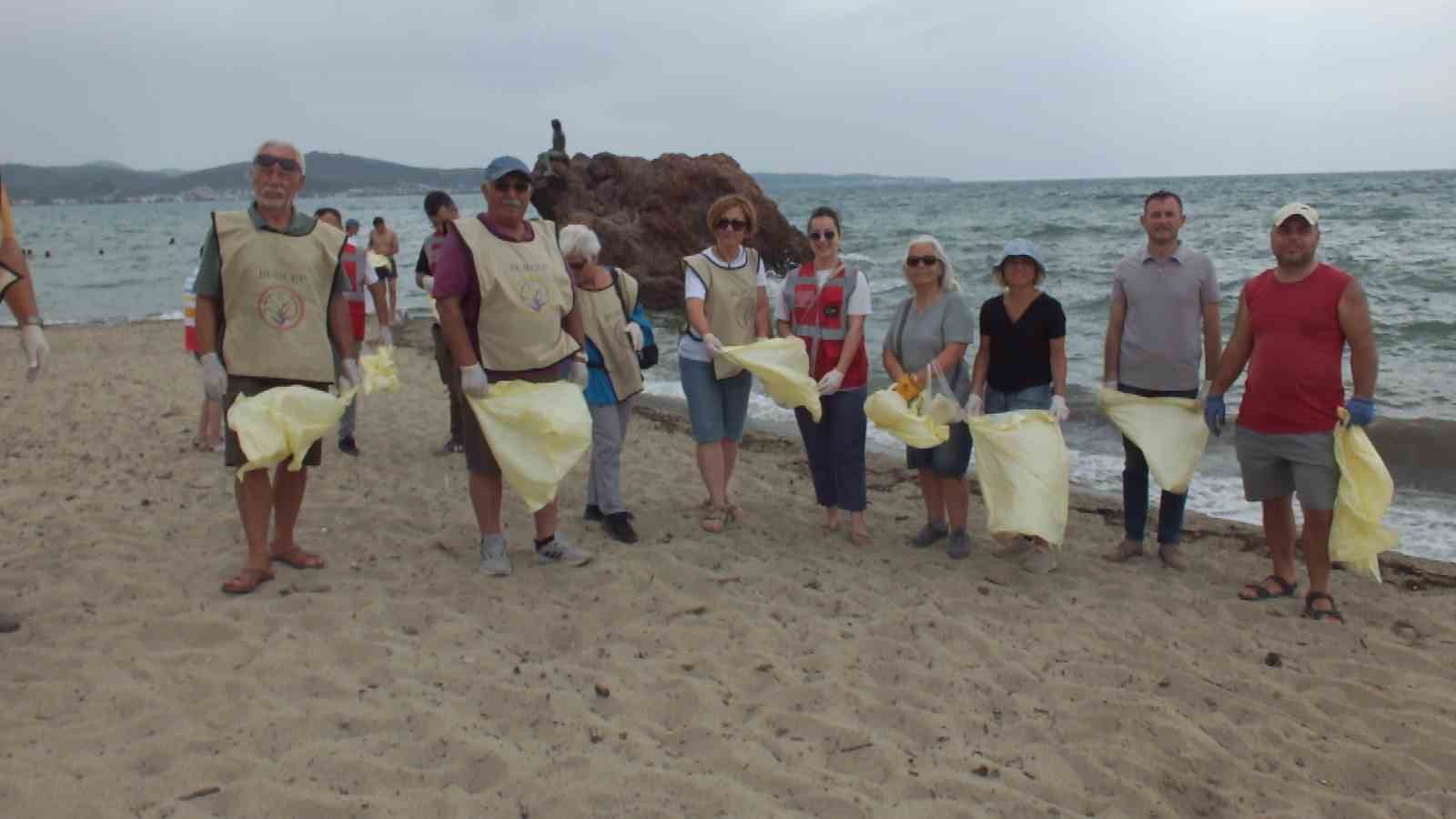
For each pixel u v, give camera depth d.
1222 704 4.09
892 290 21.50
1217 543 6.43
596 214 24.81
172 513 6.18
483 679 3.98
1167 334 5.45
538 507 4.88
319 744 3.40
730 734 3.64
